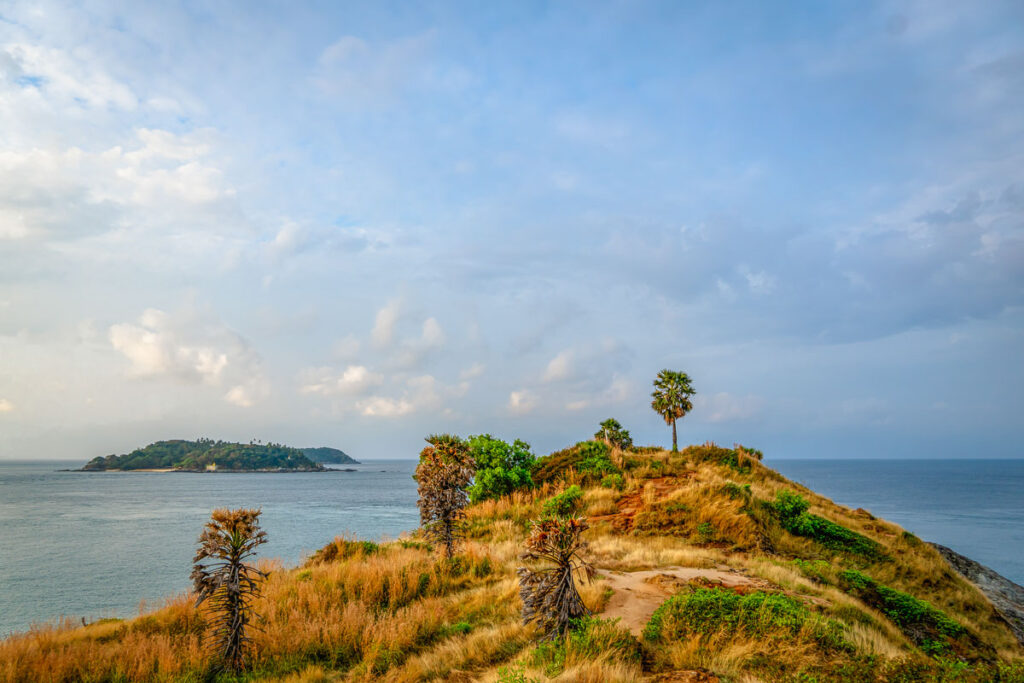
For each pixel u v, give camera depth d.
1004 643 15.93
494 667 9.44
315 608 12.53
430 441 17.64
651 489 24.27
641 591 12.34
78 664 9.76
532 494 27.38
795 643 8.72
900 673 7.68
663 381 44.75
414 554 18.00
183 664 10.01
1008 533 79.12
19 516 82.75
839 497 129.38
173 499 118.69
